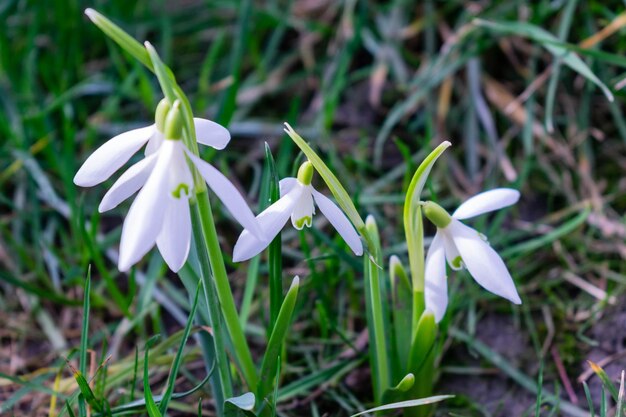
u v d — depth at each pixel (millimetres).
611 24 588
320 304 505
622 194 576
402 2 674
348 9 679
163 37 695
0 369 533
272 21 697
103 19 414
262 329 532
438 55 658
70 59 658
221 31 673
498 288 434
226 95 600
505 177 599
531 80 613
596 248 558
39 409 509
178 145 407
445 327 512
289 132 429
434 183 595
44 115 599
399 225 578
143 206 401
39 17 677
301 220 433
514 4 629
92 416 467
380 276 485
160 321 546
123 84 645
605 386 472
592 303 536
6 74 647
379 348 474
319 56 695
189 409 502
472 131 609
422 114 629
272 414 457
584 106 597
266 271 556
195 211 429
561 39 587
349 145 619
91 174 422
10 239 564
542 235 571
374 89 641
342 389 509
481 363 521
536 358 520
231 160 619
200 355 525
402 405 456
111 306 553
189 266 459
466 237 439
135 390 513
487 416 502
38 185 600
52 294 539
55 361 535
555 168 594
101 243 570
